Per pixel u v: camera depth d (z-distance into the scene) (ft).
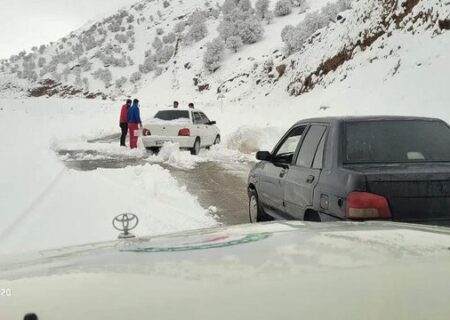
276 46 220.02
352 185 12.39
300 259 4.61
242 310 3.25
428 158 14.01
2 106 179.32
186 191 29.55
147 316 3.19
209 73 275.59
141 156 49.14
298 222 8.13
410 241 5.69
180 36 474.90
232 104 157.99
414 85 61.72
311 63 111.96
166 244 6.02
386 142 14.33
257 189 20.68
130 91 431.02
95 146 57.52
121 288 3.76
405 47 76.23
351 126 14.76
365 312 3.21
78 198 22.34
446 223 12.35
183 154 46.96
